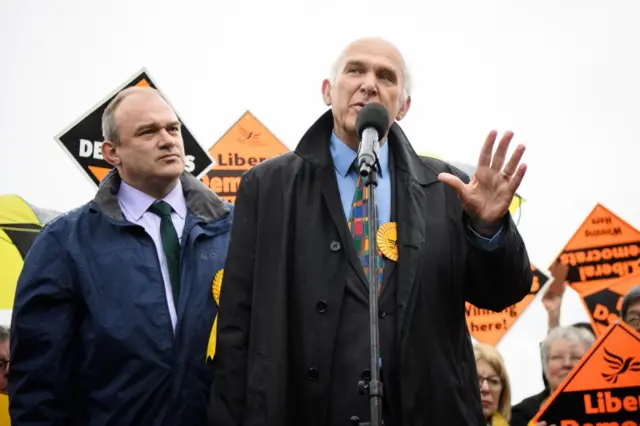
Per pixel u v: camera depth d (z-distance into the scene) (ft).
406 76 10.98
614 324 14.33
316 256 9.80
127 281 11.42
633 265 17.61
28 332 11.25
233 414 9.55
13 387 11.24
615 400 14.06
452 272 9.90
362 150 8.78
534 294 17.43
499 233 9.70
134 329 11.18
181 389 11.09
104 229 11.78
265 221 10.12
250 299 10.02
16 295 11.49
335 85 10.62
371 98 10.32
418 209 10.04
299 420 9.37
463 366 9.80
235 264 10.16
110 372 11.16
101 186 12.26
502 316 17.30
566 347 16.70
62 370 11.25
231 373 9.71
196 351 11.26
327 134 10.66
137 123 12.22
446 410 9.39
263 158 16.72
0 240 15.06
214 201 12.45
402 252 9.76
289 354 9.53
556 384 16.70
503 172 9.66
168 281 11.68
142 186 12.27
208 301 11.51
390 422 9.32
